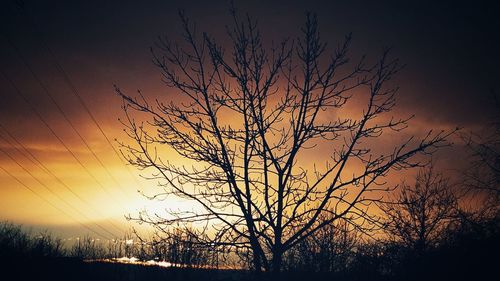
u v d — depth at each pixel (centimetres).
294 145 1147
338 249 1243
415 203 1161
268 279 1116
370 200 1119
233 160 1162
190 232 1128
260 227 1158
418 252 1708
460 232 1856
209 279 1555
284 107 1170
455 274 1716
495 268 1698
